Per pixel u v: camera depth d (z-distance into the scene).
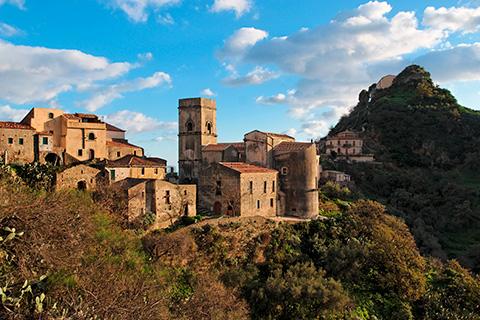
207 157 68.12
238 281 39.97
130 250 30.33
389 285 48.22
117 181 50.34
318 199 66.50
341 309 38.03
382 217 60.88
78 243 23.34
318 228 55.12
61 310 16.61
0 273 16.62
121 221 42.16
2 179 32.22
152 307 20.53
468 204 91.00
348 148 121.75
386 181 106.75
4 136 48.88
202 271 40.97
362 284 47.97
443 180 105.69
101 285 20.16
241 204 51.78
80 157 57.50
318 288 37.78
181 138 71.44
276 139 65.31
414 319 44.25
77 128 57.38
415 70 170.00
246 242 47.97
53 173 46.72
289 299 37.31
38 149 52.12
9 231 18.72
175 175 77.00
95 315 16.28
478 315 46.06
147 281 24.83
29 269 18.22
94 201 43.50
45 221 20.53
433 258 66.94
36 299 14.92
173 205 49.28
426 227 84.12
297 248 50.84
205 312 30.28
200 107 69.69
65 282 19.19
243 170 53.00
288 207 61.16
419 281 46.25
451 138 124.19
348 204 71.44
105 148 60.91
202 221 47.28
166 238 39.97
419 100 144.25
